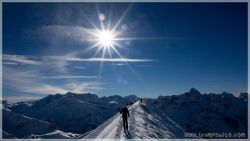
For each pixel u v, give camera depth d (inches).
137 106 3080.7
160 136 1552.7
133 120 1876.2
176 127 2588.6
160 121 2395.4
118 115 2485.2
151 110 3184.1
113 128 1489.9
